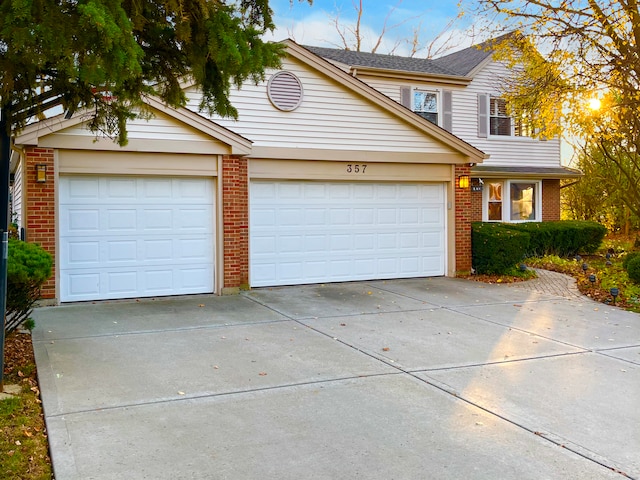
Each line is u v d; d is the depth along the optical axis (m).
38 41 3.92
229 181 10.45
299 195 11.46
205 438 4.27
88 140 9.27
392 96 16.97
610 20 11.55
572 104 12.27
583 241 17.28
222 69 5.05
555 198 18.98
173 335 7.42
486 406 5.04
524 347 7.07
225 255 10.46
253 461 3.91
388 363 6.31
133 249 9.91
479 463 3.94
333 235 11.81
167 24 4.99
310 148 11.38
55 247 9.16
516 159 18.55
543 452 4.13
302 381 5.65
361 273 12.12
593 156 16.80
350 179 11.80
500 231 13.20
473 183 17.50
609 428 4.60
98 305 9.34
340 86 11.59
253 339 7.27
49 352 6.48
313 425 4.56
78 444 4.11
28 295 6.59
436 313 9.05
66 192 9.40
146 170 9.81
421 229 12.71
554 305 9.86
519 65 18.36
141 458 3.92
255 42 5.02
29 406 4.83
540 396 5.32
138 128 9.63
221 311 8.99
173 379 5.64
